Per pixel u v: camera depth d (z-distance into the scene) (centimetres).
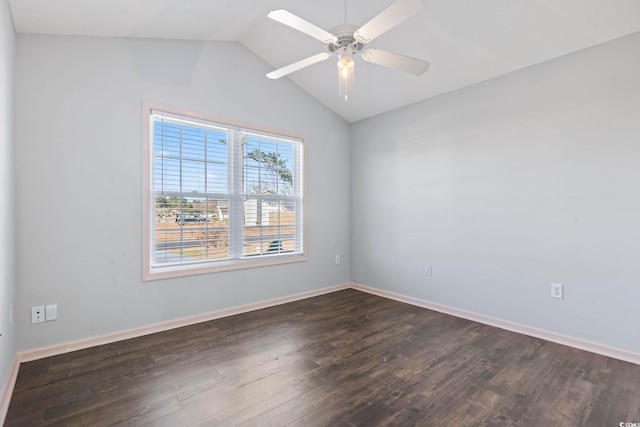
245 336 265
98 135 247
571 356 228
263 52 335
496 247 289
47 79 227
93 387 188
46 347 227
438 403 173
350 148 436
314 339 260
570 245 246
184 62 290
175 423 157
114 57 254
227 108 318
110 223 252
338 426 155
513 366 213
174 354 231
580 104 240
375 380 196
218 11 254
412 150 361
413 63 196
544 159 259
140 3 213
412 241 362
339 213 425
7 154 187
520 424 156
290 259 369
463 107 313
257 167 347
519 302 275
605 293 230
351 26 180
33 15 202
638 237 216
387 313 326
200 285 300
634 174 217
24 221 219
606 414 163
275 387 189
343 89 357
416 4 147
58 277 231
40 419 160
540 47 245
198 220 304
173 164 288
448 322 300
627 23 211
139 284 266
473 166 305
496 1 217
